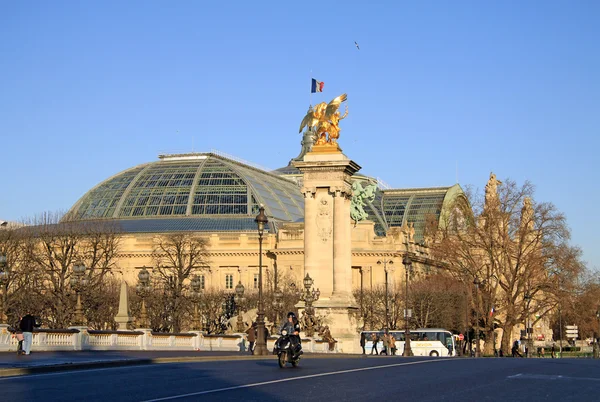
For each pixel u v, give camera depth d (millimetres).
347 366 47406
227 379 37000
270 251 188625
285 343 45781
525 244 129875
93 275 144500
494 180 166500
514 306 123938
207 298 146250
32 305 118750
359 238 186125
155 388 32875
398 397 29906
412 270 184000
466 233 133250
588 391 32844
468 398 29703
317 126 104812
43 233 144625
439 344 114938
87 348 63344
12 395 30406
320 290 102125
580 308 134875
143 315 76250
